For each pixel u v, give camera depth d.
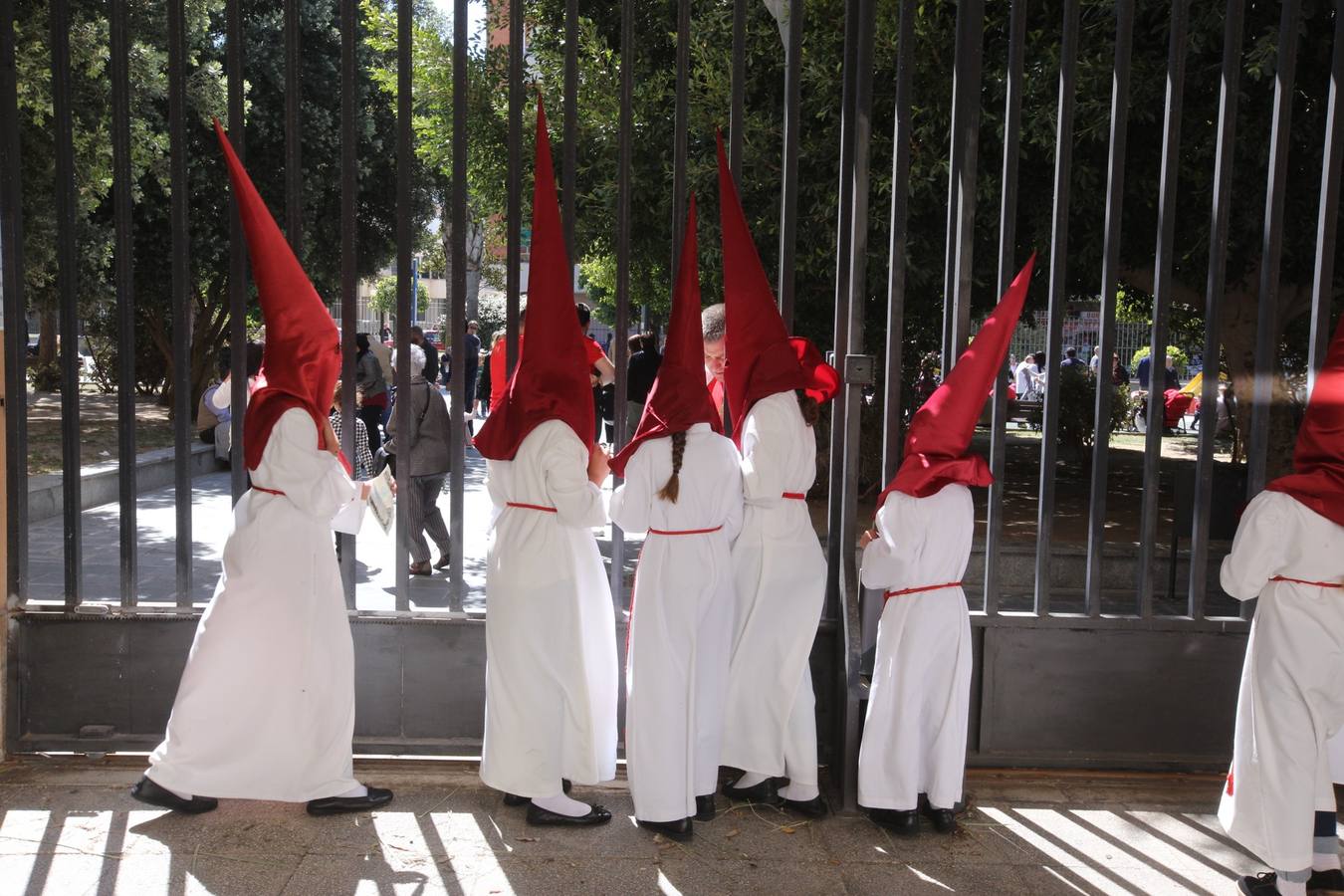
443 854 3.61
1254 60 6.90
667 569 3.73
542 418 3.78
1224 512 7.72
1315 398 3.47
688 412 3.73
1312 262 8.10
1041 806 4.10
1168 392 18.14
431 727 4.31
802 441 3.96
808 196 8.52
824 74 8.11
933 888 3.48
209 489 11.14
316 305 3.76
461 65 4.00
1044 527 4.26
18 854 3.53
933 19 7.89
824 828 3.90
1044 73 7.53
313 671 3.76
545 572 3.78
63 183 4.11
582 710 3.84
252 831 3.73
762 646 3.94
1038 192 8.21
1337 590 3.37
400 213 4.09
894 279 4.03
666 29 9.12
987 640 4.28
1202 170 7.79
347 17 4.02
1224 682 4.33
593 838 3.76
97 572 7.46
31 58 8.52
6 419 4.17
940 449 3.76
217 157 14.96
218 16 14.78
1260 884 3.45
